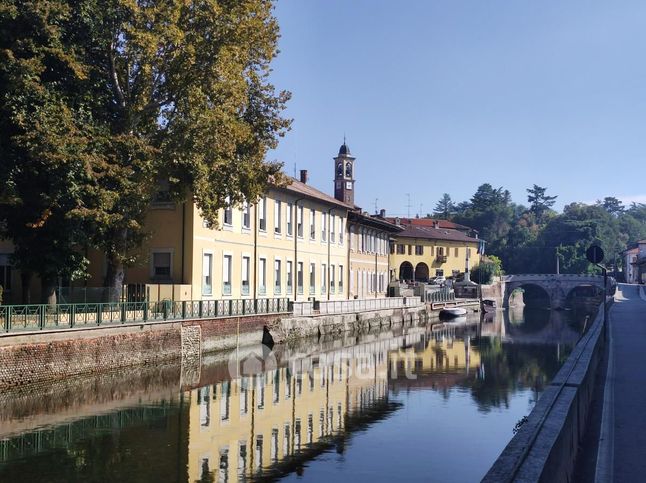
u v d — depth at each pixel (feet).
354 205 269.64
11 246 119.85
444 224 445.78
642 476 29.37
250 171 101.65
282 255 166.40
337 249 208.95
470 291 343.87
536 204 652.07
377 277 254.47
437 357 127.24
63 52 81.56
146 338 97.60
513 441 23.48
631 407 44.60
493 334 190.19
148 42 85.76
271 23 102.22
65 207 84.28
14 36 80.38
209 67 92.99
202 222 127.75
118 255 98.68
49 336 78.59
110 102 96.99
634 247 485.56
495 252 506.48
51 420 62.39
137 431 58.90
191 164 92.84
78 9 84.99
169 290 116.88
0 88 79.30
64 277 95.96
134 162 89.35
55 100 81.25
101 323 90.33
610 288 266.16
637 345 82.43
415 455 53.47
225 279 137.80
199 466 48.67
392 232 276.00
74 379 82.33
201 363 106.83
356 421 66.28
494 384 92.89
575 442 31.91
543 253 478.59
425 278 364.99
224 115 91.86
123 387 80.89
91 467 47.65
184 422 63.00
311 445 56.08
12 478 44.80
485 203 569.64
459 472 48.96
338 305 179.42
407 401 78.13
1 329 73.82
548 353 136.56
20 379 74.18
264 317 136.98
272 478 46.37
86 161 80.43
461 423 66.08
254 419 65.57
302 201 179.73
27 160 82.53
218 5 92.17
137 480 44.88
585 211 516.73
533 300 481.87
